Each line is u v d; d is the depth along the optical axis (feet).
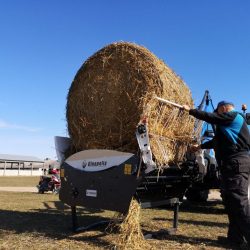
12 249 16.75
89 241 18.29
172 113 18.97
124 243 16.75
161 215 27.86
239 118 17.66
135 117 18.61
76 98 21.12
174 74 20.42
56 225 22.52
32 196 43.57
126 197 17.35
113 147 19.42
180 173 20.88
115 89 19.43
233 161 17.35
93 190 18.70
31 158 268.00
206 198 36.32
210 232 21.26
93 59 20.67
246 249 17.46
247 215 17.04
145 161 16.96
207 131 23.34
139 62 18.92
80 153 19.63
